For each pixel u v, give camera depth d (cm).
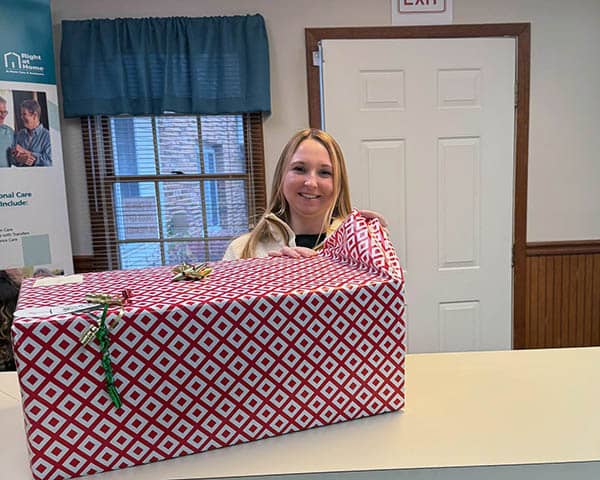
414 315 248
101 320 57
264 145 238
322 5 230
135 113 229
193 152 240
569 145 247
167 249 247
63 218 222
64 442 59
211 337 62
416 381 84
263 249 145
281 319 64
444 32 232
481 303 251
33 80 210
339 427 69
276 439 66
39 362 57
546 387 81
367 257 74
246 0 229
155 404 61
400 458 62
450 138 238
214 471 60
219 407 63
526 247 250
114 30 223
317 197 142
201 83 226
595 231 254
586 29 239
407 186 238
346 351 68
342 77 230
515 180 245
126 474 60
